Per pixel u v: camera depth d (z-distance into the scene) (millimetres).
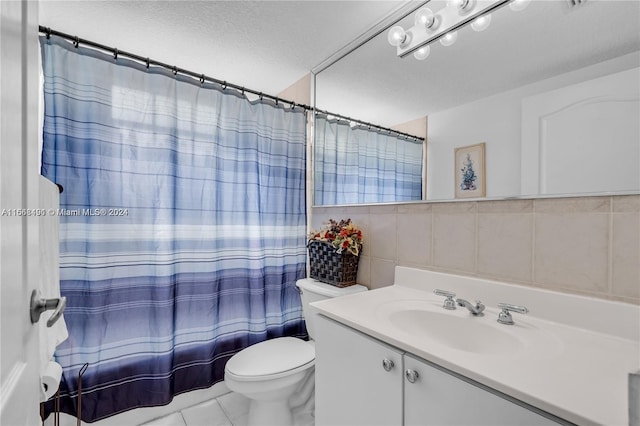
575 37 918
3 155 434
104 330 1432
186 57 1712
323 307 1071
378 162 1528
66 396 1354
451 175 1217
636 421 430
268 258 1907
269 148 1916
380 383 844
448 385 684
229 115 1781
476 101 1147
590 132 876
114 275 1458
